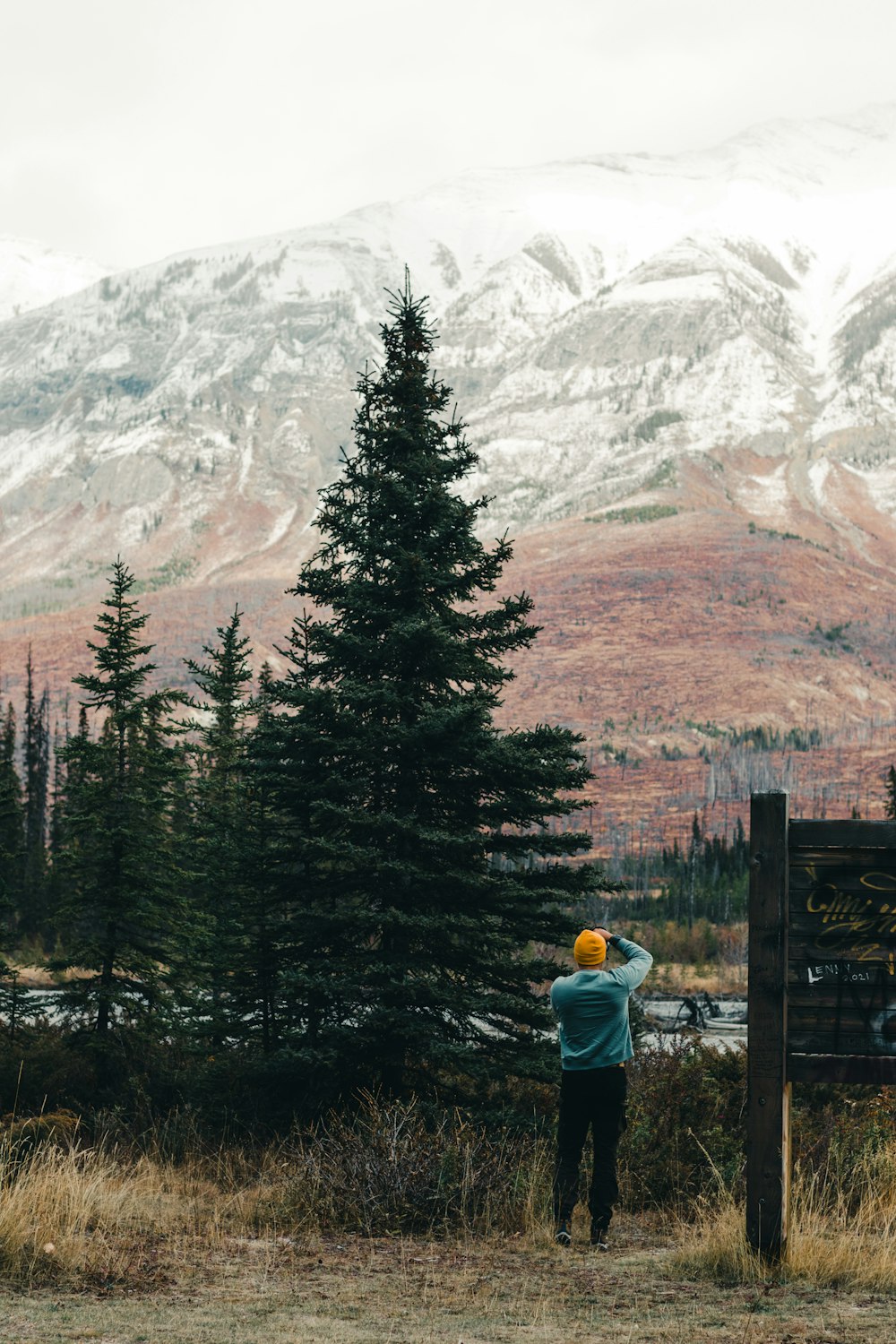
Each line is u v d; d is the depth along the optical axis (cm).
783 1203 678
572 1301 608
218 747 2234
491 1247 766
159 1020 1975
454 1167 873
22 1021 2170
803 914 699
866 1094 1218
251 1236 802
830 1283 643
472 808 1600
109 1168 988
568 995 776
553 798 1603
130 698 2147
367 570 1689
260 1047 1745
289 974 1498
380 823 1502
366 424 1720
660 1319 565
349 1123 1259
